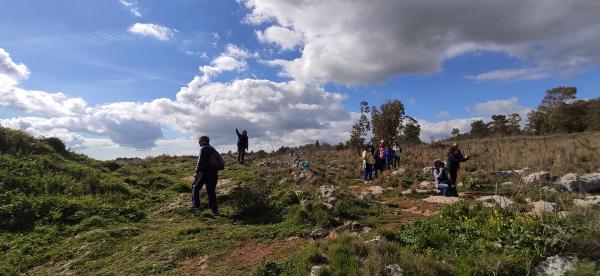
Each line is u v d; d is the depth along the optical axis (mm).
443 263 6078
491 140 31578
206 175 10633
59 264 7777
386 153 19703
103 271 7211
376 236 7246
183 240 8508
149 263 7371
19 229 9633
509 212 8203
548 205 8656
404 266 5930
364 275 5758
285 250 7586
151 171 17609
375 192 13406
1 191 11430
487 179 14508
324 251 6801
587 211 7219
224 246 8016
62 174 13727
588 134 30031
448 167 13367
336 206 9633
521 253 6156
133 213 10727
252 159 24500
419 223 7969
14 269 7508
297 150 31297
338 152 29234
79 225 9703
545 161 16469
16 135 16344
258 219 9820
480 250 6469
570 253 6102
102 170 17172
